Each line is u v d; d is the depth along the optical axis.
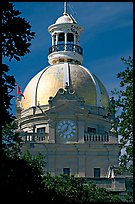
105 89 118.81
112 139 106.31
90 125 109.88
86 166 105.62
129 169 55.97
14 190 42.00
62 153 105.81
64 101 108.50
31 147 104.62
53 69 118.12
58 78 115.88
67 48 123.44
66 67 117.75
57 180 73.38
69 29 124.12
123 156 55.03
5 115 39.44
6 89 39.72
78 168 105.44
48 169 104.62
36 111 112.44
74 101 108.81
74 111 108.31
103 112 113.19
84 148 106.06
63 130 107.56
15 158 47.47
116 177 95.06
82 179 77.31
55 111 108.31
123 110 54.41
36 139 106.62
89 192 72.38
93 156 106.00
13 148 51.12
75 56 122.88
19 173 44.34
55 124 107.88
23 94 117.75
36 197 45.62
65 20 125.44
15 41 40.38
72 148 106.00
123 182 94.69
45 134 107.38
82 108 108.50
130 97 53.06
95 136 107.25
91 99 114.06
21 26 40.19
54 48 123.88
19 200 42.22
